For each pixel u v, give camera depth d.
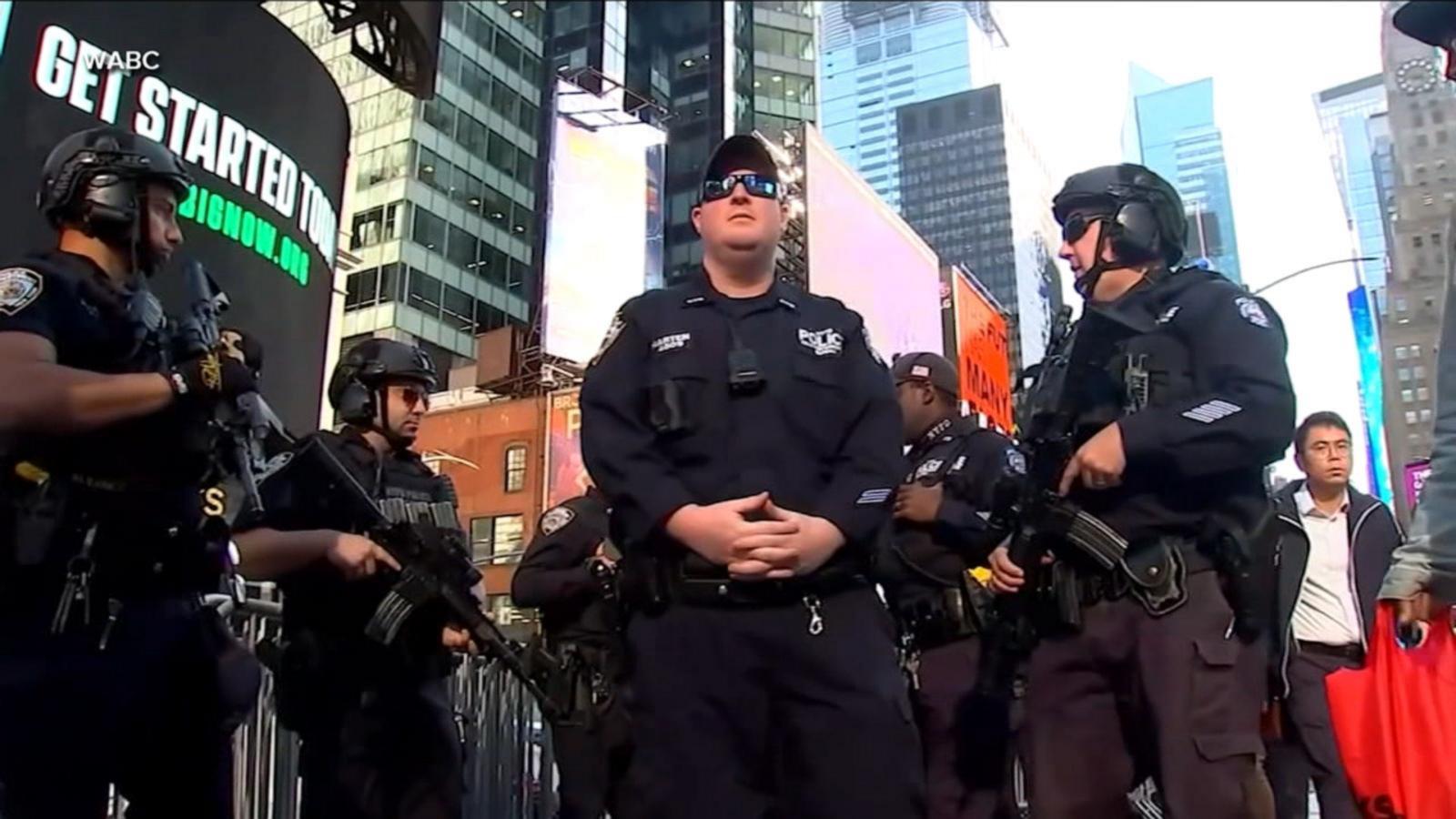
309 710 3.62
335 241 8.73
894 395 2.68
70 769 2.41
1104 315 2.90
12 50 6.01
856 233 32.34
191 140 7.01
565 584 4.71
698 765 2.36
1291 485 5.22
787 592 2.42
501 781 5.56
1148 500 2.71
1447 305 2.59
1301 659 4.80
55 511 2.40
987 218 88.06
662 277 28.39
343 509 3.68
